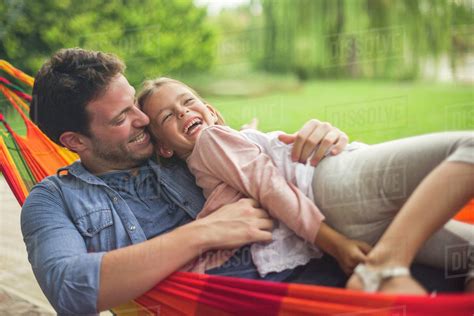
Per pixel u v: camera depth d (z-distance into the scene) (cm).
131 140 153
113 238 148
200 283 141
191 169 154
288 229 145
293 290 133
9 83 167
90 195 152
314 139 147
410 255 132
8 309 166
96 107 149
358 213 139
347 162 143
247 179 143
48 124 152
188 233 142
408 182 136
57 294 141
